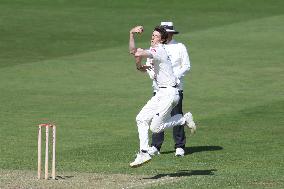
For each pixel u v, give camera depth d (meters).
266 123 74.19
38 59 113.56
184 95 89.94
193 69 105.50
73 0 162.25
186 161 58.19
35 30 134.38
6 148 63.78
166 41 55.12
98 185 48.41
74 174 52.44
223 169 54.53
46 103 85.75
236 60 111.25
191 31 134.38
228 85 95.44
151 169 54.53
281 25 138.62
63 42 125.88
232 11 152.38
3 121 76.25
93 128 72.75
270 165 56.22
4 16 145.00
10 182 49.34
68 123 75.19
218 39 127.25
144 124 51.59
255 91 91.69
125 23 141.12
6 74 103.12
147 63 55.44
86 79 100.06
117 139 67.56
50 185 48.41
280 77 99.94
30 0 161.50
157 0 161.88
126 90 93.25
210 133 70.06
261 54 115.38
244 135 68.94
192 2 159.75
